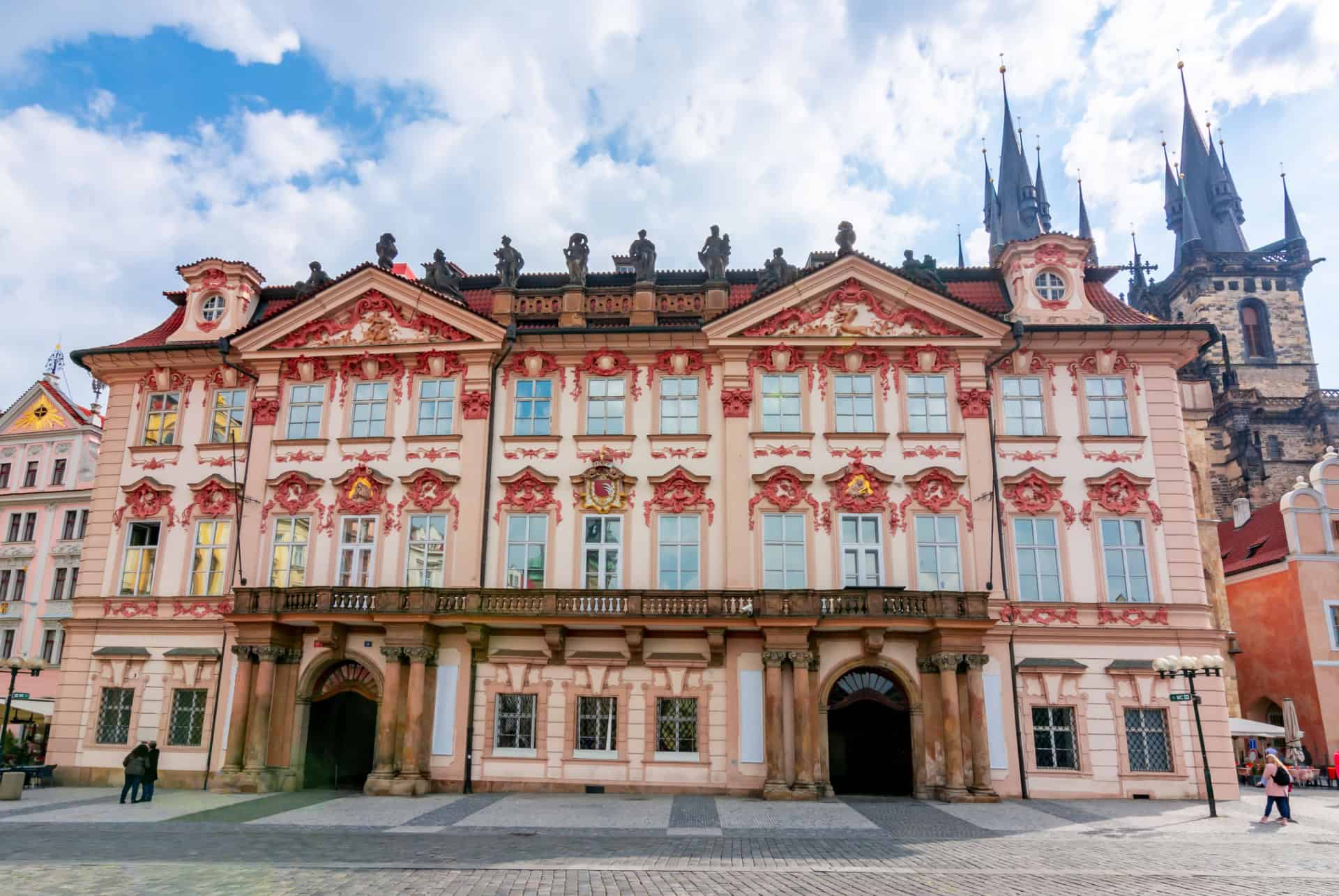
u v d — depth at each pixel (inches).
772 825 966.4
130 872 652.7
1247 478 2992.1
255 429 1418.6
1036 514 1322.6
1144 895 597.3
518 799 1171.9
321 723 1354.6
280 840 840.3
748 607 1249.4
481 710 1285.7
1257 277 3690.9
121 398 1486.2
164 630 1371.8
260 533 1380.4
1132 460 1339.8
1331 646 1720.0
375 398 1424.7
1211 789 1083.3
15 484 2230.6
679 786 1242.0
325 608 1278.3
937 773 1207.6
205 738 1326.3
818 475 1334.9
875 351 1381.6
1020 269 1433.3
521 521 1358.3
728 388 1370.6
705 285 1457.9
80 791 1267.2
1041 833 922.7
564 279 1537.9
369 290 1440.7
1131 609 1283.2
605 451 1373.0
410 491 1369.3
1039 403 1373.0
